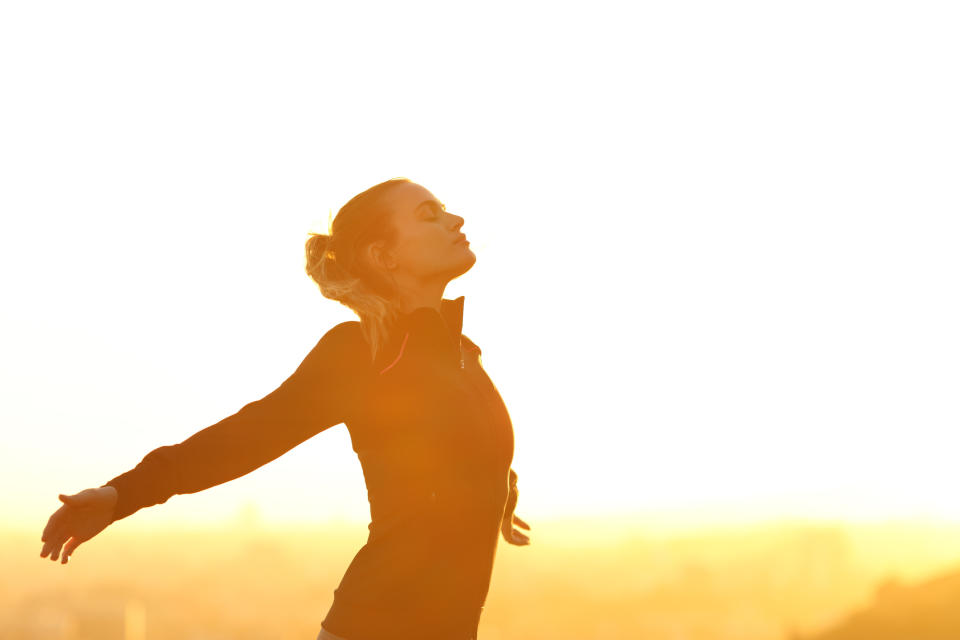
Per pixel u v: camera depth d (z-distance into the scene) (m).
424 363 4.23
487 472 4.26
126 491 3.94
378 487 4.25
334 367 4.21
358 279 4.43
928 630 29.03
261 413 4.14
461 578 4.20
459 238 4.55
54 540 3.89
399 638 4.10
